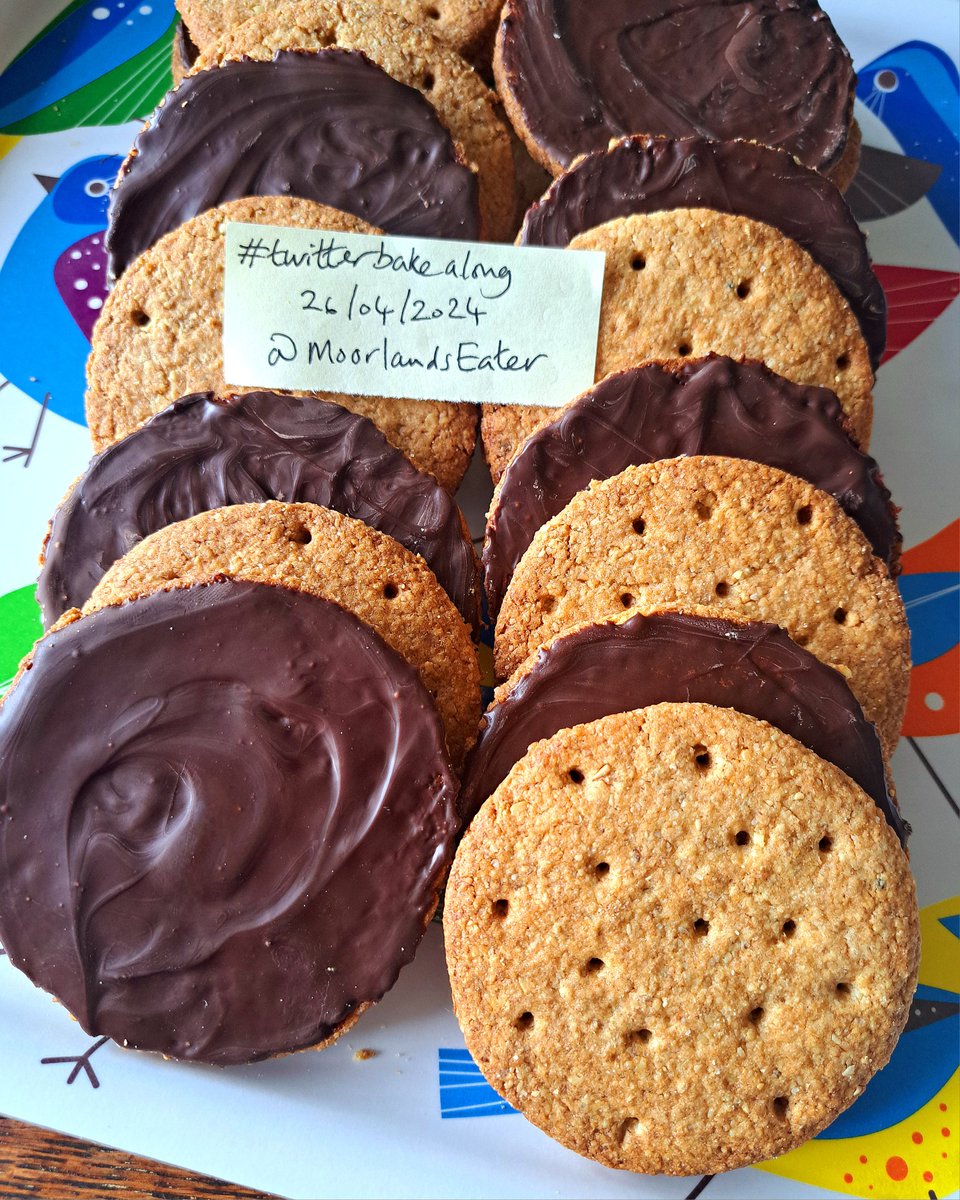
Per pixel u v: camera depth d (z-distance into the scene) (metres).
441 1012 0.20
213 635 0.18
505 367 0.22
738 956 0.18
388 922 0.18
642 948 0.18
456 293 0.22
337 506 0.20
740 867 0.18
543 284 0.22
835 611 0.20
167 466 0.20
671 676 0.19
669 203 0.22
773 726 0.18
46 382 0.26
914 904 0.18
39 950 0.18
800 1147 0.19
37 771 0.18
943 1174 0.19
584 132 0.23
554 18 0.23
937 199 0.29
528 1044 0.18
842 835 0.18
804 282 0.22
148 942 0.18
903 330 0.27
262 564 0.19
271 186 0.22
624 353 0.22
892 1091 0.20
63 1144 0.19
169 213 0.22
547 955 0.18
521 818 0.18
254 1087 0.19
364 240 0.22
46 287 0.27
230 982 0.18
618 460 0.21
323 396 0.22
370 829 0.18
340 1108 0.19
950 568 0.25
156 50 0.29
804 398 0.21
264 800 0.18
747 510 0.20
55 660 0.18
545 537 0.20
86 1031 0.18
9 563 0.24
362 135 0.22
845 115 0.23
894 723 0.20
